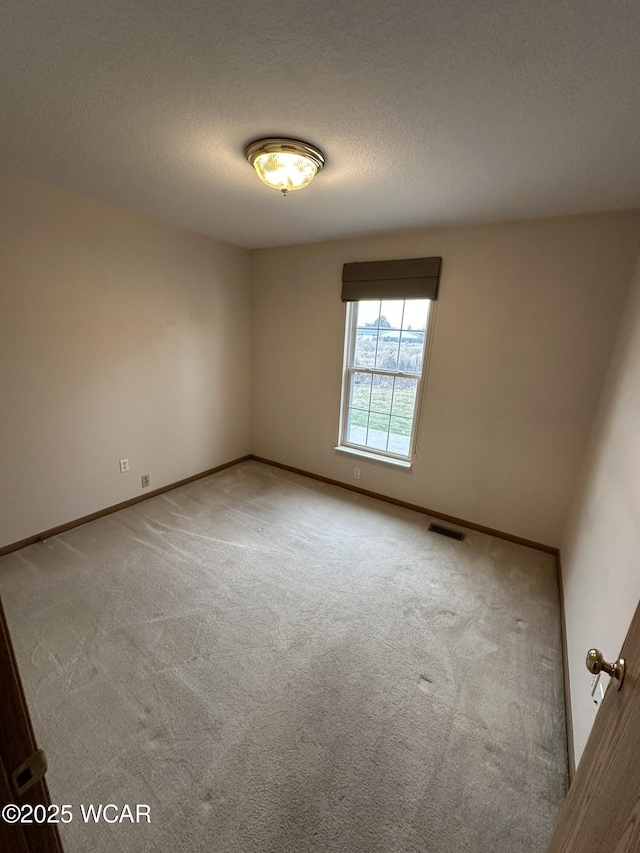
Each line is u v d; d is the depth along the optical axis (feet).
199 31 3.27
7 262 7.13
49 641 5.84
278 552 8.46
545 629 6.49
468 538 9.36
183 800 3.94
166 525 9.39
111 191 7.46
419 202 7.15
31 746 1.60
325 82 3.90
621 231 7.13
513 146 4.97
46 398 8.13
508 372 8.70
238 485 11.96
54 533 8.71
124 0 2.97
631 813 1.78
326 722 4.79
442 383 9.59
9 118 4.75
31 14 3.13
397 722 4.83
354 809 3.92
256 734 4.61
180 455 11.50
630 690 2.30
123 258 8.95
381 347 10.64
